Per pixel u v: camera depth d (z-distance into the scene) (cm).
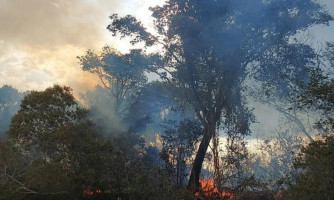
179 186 1845
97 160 1598
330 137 1112
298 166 1133
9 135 1571
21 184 1471
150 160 2141
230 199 1434
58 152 1602
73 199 1551
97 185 1580
